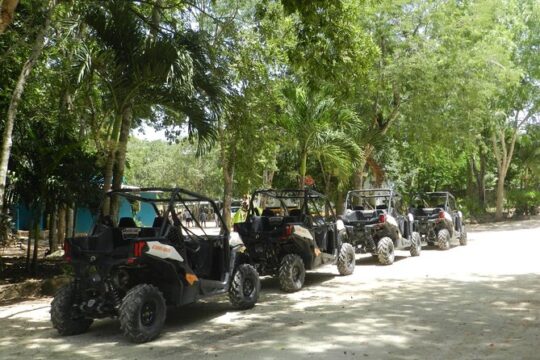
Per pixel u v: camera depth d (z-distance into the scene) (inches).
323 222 475.2
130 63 412.2
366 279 472.4
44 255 680.4
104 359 242.5
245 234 418.9
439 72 780.6
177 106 442.6
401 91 804.6
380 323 298.8
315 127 664.4
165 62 404.8
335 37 385.7
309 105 659.4
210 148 450.3
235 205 1421.0
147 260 272.7
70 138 506.6
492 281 443.8
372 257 657.0
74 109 510.3
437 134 850.8
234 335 281.0
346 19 392.5
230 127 535.5
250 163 611.8
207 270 337.1
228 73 481.4
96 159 483.2
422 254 673.6
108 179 442.6
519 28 1198.9
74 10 422.6
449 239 721.0
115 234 298.0
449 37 791.7
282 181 1024.9
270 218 440.8
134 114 505.4
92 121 480.4
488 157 1727.4
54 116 501.7
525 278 456.8
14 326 316.8
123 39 407.8
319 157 743.7
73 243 278.7
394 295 388.2
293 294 404.5
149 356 244.8
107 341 275.9
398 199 655.1
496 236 956.0
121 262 269.3
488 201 1930.4
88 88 456.8
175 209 352.5
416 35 789.2
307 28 383.9
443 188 1859.0
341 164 701.3
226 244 339.6
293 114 660.7
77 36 424.5
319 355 238.2
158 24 468.1
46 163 476.4
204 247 336.2
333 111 675.4
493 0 836.6
